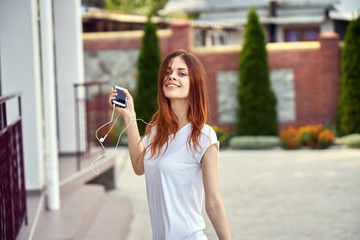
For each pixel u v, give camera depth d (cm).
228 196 870
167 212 262
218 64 1636
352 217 702
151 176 271
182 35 1650
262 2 2719
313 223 680
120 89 291
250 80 1560
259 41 1561
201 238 265
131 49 1698
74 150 886
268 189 915
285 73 1622
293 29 2627
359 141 1403
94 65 1716
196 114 269
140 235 658
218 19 2817
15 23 640
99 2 2945
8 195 434
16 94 464
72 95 885
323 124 1599
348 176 1007
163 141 269
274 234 636
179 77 270
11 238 430
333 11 2678
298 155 1334
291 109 1623
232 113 1633
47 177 611
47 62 602
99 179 943
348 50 1507
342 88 1526
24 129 635
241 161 1265
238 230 659
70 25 886
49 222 555
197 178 266
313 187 916
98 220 653
